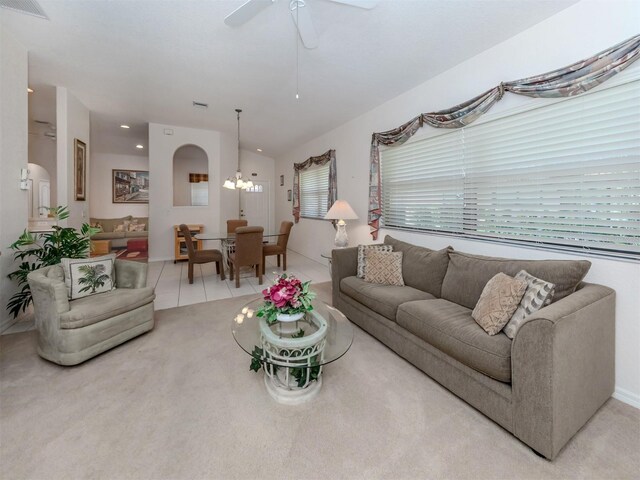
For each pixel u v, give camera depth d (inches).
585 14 75.9
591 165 76.2
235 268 171.0
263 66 125.3
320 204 233.9
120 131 238.8
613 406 67.1
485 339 63.9
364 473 50.5
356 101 153.7
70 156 159.9
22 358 87.0
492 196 101.5
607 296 66.4
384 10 86.5
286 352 67.7
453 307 84.5
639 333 67.4
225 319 119.4
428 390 73.7
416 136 132.6
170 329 109.3
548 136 84.9
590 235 77.1
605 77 70.2
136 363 85.4
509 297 67.7
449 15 86.5
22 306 113.0
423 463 52.5
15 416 62.9
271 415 64.6
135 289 104.3
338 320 85.4
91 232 128.6
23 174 115.3
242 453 54.6
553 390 50.8
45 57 121.9
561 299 62.0
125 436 58.1
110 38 107.9
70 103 159.5
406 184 140.9
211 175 244.8
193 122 215.6
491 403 61.4
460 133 112.3
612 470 50.9
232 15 72.9
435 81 122.1
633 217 69.4
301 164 255.3
